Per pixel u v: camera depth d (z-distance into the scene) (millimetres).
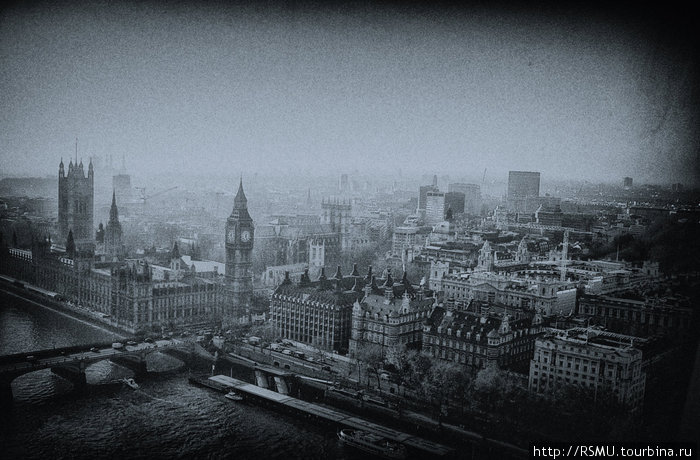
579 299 185000
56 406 196750
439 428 174250
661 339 171750
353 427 179750
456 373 184125
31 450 173125
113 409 195750
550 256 191000
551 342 171375
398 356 197375
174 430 185000
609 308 179875
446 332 193625
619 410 161125
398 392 193875
